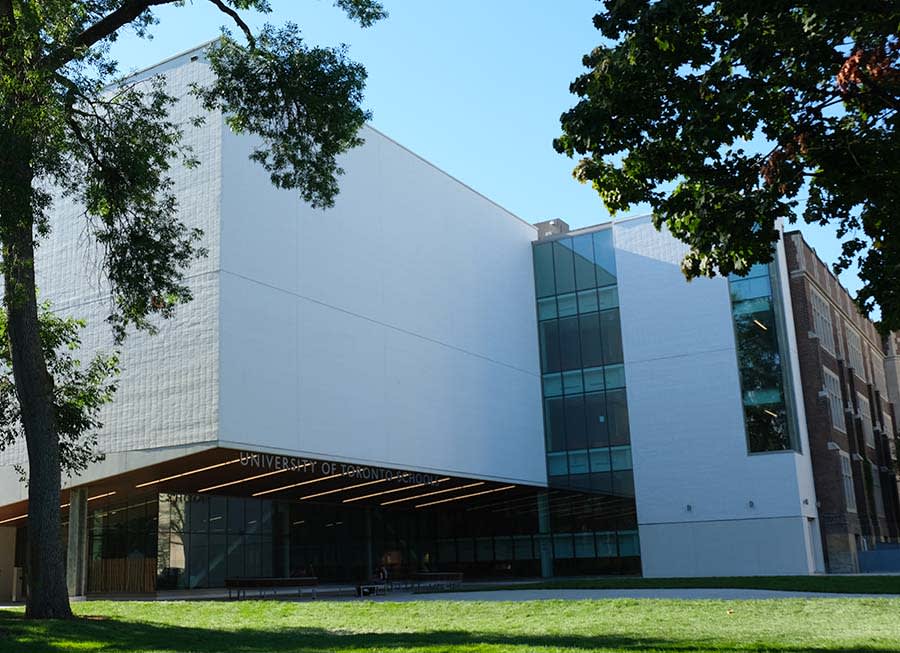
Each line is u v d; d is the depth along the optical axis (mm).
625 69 11039
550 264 45156
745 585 25188
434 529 47438
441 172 38969
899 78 9992
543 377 44250
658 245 41906
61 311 30484
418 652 12086
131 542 33031
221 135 27953
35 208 17531
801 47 10359
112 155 18922
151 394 27609
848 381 45594
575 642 13000
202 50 29078
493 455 39125
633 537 40500
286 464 29016
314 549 40625
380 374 33062
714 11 10758
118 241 19922
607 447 41938
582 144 11688
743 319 39281
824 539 38031
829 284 45531
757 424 38125
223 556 35375
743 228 11602
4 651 12992
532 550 43531
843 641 12336
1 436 26812
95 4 18828
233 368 26938
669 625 15312
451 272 38469
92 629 15352
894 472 51438
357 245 33000
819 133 11117
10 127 15117
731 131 10883
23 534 36250
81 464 23359
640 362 41375
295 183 20844
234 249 27672
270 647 13367
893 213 11133
